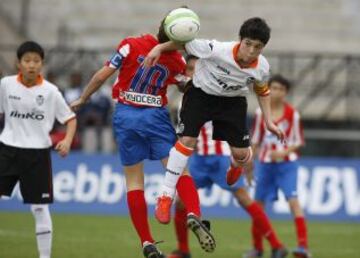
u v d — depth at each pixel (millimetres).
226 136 27906
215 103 27469
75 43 79750
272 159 40156
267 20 81688
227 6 82500
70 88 62344
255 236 38781
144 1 83312
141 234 29094
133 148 29094
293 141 40406
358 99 69562
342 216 56531
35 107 30453
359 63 69625
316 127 68375
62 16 82250
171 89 69562
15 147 30422
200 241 26453
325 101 71938
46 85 30703
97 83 28859
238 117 27688
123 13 82812
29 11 81938
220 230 49125
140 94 28828
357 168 57188
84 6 82875
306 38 80625
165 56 28547
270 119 28812
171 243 42812
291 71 71375
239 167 29203
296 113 40406
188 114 27344
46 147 30734
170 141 29141
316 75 72562
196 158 38844
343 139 65062
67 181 57344
